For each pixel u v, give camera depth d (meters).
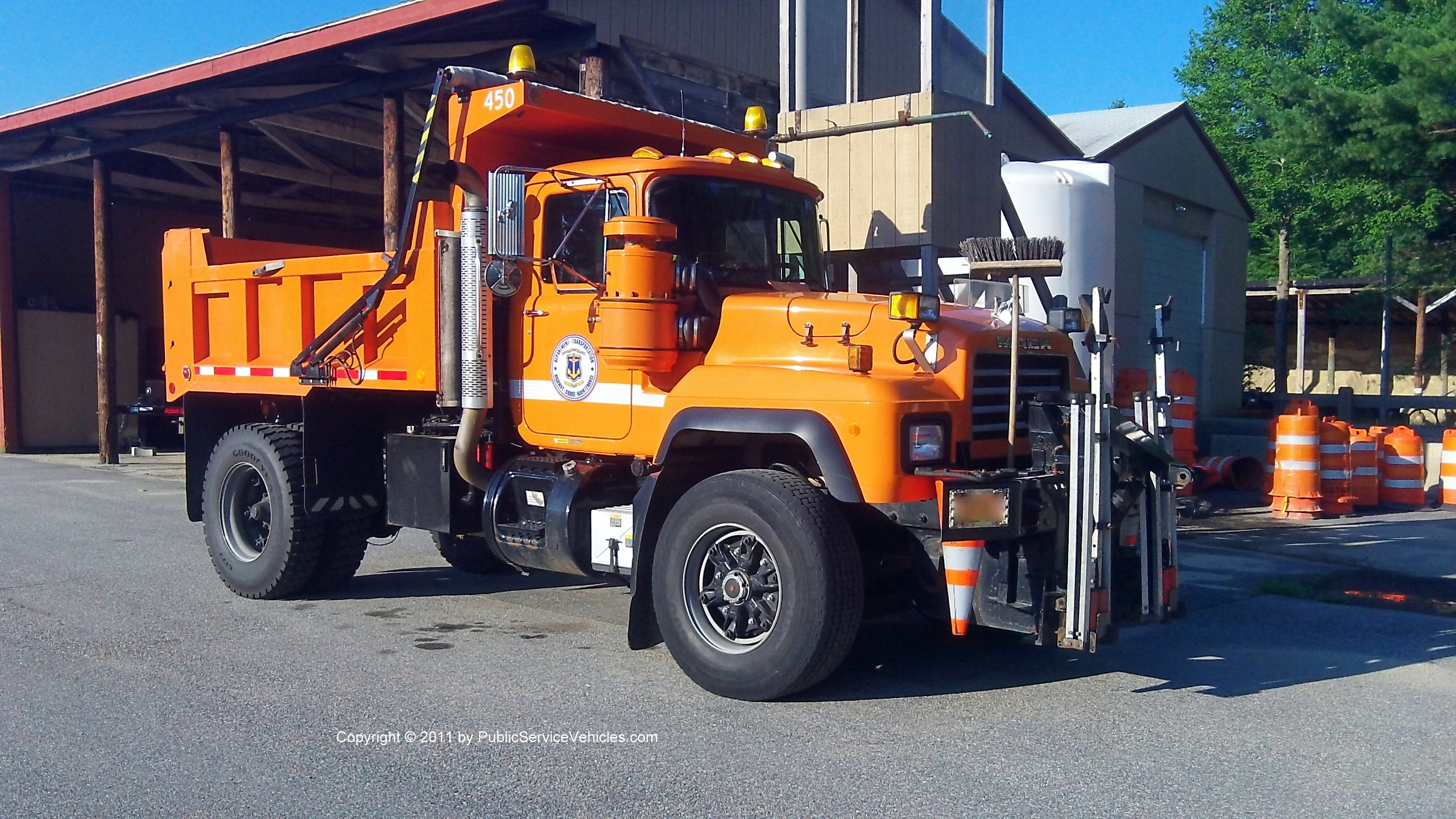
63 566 8.95
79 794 4.27
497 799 4.22
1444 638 6.73
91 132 17.23
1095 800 4.20
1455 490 12.37
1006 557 5.18
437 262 6.80
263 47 13.11
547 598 7.86
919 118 9.80
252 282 8.08
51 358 22.06
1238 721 5.15
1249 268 36.22
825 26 11.88
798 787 4.33
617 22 11.93
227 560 7.93
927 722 5.12
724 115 13.54
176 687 5.65
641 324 5.75
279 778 4.43
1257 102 20.33
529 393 6.64
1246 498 12.77
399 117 13.71
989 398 5.71
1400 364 32.44
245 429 7.94
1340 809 4.12
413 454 7.30
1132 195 14.97
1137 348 15.12
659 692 5.58
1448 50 13.70
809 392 5.34
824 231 8.58
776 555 5.26
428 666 6.04
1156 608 5.49
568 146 7.33
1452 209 17.19
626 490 6.48
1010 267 5.53
